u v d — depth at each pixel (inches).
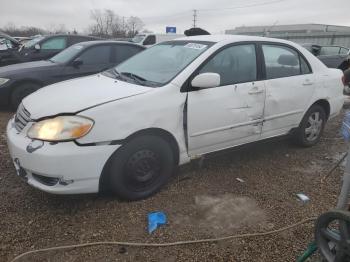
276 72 185.0
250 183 167.2
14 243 120.9
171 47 180.7
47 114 134.0
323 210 145.6
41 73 294.7
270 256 118.2
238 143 175.2
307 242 125.3
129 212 140.3
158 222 132.8
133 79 162.9
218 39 173.2
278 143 219.8
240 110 168.6
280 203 150.3
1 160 184.2
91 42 323.9
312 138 213.8
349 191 106.1
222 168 182.1
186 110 151.9
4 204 143.3
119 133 135.8
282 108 187.2
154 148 146.8
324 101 210.5
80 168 131.1
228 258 116.8
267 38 187.2
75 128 129.3
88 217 136.3
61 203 144.9
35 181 135.1
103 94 142.6
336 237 90.7
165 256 117.2
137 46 339.0
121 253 118.0
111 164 138.3
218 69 163.5
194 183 164.9
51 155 127.1
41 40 431.2
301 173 180.2
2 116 279.1
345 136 104.8
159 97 145.3
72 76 305.3
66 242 122.1
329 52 613.6
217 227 132.4
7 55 414.0
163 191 156.5
